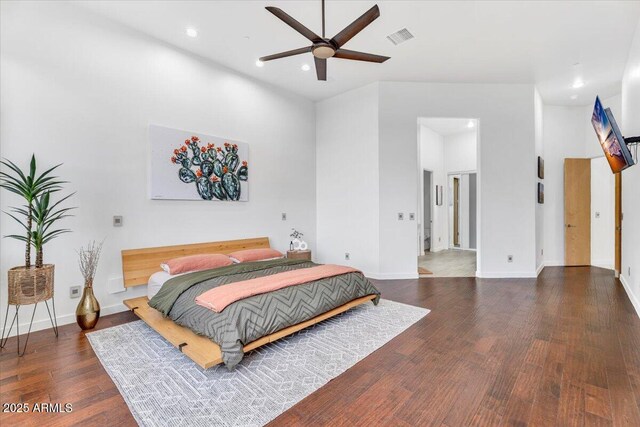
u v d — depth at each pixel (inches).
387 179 201.2
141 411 71.6
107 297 134.0
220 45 154.5
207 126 167.6
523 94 200.8
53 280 110.5
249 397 76.9
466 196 335.3
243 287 105.9
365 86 206.2
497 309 140.5
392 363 93.0
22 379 84.7
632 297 148.3
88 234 128.3
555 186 245.0
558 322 124.1
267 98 199.5
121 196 137.3
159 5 124.0
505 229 201.3
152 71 146.9
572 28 138.1
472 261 265.0
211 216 169.9
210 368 90.4
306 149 227.1
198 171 162.2
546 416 69.1
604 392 77.6
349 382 83.4
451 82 200.5
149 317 117.1
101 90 131.6
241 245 182.1
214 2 122.0
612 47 154.2
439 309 140.9
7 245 110.7
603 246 244.4
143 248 144.3
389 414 70.6
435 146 319.0
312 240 231.3
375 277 203.0
